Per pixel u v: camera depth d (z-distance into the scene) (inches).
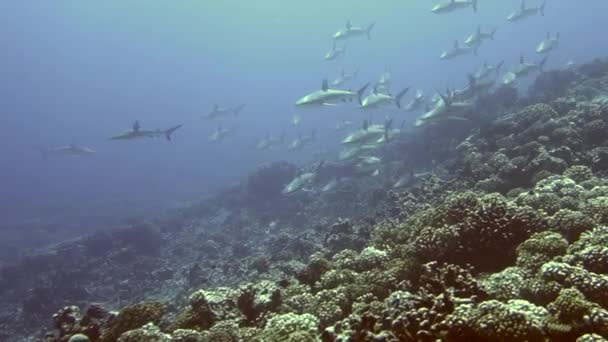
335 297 244.1
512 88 888.3
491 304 153.3
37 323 619.8
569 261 198.1
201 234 890.1
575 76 884.0
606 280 167.9
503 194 407.8
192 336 219.8
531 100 824.3
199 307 258.1
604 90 698.8
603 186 306.2
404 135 990.4
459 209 272.1
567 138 447.8
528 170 404.5
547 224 250.5
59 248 923.4
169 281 665.0
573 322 150.1
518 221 246.1
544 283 181.9
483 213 250.4
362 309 213.9
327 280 275.9
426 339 154.4
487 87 714.2
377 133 654.5
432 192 501.7
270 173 979.9
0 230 1363.2
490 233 240.5
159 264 768.3
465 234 245.1
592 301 165.3
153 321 247.1
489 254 241.1
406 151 906.1
